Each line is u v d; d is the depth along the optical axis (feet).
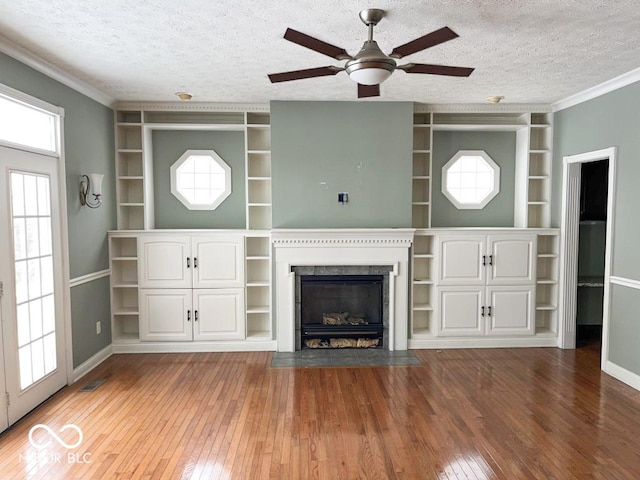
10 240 10.09
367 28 9.11
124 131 16.30
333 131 15.46
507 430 10.02
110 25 8.99
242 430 10.03
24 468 8.54
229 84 13.30
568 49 10.37
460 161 17.48
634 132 12.41
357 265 15.57
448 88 13.79
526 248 16.03
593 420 10.50
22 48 10.14
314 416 10.71
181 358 15.14
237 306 15.83
